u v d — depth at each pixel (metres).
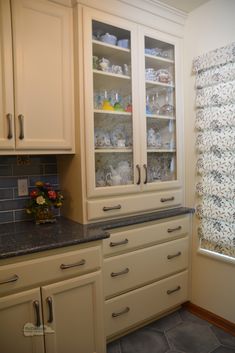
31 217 1.90
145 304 1.89
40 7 1.55
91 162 1.71
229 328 1.95
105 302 1.69
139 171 1.94
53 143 1.64
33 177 1.92
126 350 1.76
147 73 2.03
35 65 1.56
